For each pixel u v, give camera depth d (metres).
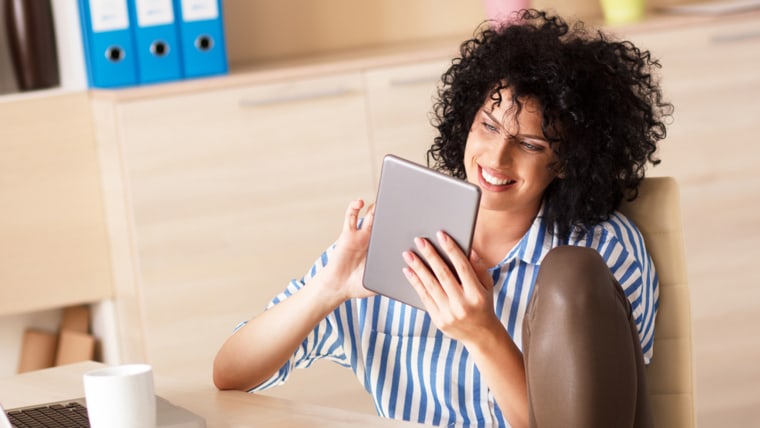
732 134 3.22
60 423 1.35
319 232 3.01
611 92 1.66
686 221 3.22
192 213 2.91
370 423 1.35
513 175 1.67
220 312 2.95
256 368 1.65
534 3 3.54
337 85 2.98
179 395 1.54
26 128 2.95
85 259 3.04
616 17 3.34
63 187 3.00
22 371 3.23
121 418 1.22
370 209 1.62
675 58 3.17
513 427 1.56
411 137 3.05
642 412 1.44
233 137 2.92
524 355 1.42
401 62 3.03
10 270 2.97
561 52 1.66
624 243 1.68
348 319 1.77
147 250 2.89
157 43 2.93
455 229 1.44
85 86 2.99
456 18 3.53
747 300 3.27
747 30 3.21
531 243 1.71
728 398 3.27
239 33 3.35
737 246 3.26
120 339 3.10
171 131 2.87
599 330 1.30
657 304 1.71
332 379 3.02
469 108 1.73
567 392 1.29
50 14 3.03
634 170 1.74
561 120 1.64
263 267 2.97
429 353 1.74
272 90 2.94
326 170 3.00
